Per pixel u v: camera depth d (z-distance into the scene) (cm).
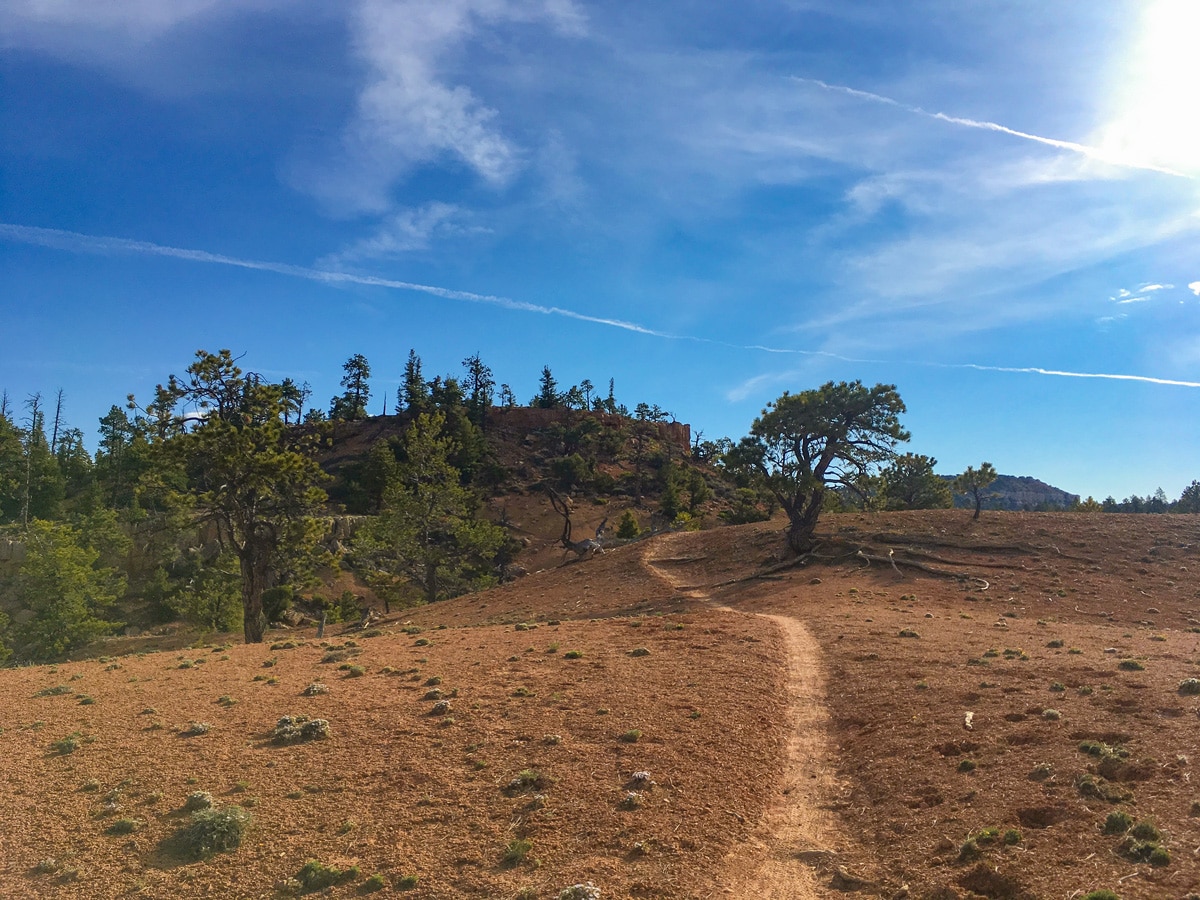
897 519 4672
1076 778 993
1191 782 940
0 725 1448
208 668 1989
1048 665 1612
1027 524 4328
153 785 1141
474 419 15388
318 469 3894
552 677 1728
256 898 841
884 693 1509
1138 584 3300
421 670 1850
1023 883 772
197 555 7694
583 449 15162
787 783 1158
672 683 1650
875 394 4062
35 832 996
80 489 10438
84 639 5778
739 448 4238
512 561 10044
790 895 834
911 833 936
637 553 5053
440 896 832
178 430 3600
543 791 1101
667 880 858
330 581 8319
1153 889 729
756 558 4412
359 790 1119
